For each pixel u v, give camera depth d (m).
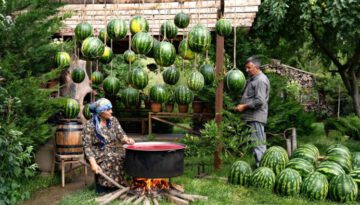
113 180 4.69
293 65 18.50
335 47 11.47
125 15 7.79
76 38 5.69
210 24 8.30
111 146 4.96
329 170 5.02
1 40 5.02
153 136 8.53
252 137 5.85
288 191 4.77
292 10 9.50
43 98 5.18
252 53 9.13
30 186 5.19
